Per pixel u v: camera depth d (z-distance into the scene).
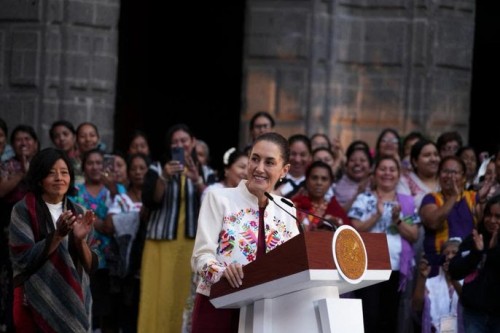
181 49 49.19
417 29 36.31
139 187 28.08
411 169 28.72
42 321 17.94
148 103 48.56
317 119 36.12
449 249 24.48
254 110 36.31
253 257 16.05
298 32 36.09
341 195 27.98
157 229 25.58
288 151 16.28
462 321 23.92
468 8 37.06
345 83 36.44
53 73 35.06
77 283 18.14
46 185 18.55
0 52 35.25
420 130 36.38
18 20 35.19
